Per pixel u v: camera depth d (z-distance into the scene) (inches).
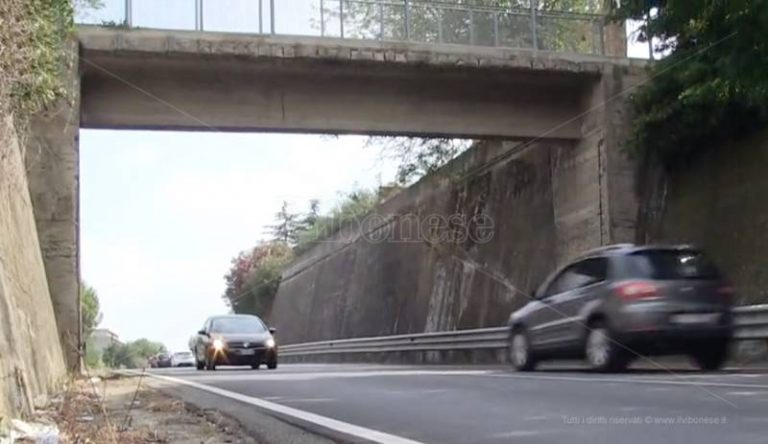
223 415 341.1
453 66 781.3
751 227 674.8
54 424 283.4
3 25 359.6
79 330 680.4
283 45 742.5
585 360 538.6
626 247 531.2
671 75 746.2
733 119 697.6
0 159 379.9
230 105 778.8
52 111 677.9
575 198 864.9
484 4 882.1
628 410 310.5
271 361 887.7
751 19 544.7
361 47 759.7
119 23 719.1
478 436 264.2
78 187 703.1
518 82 833.5
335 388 468.1
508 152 1013.2
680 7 584.7
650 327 498.0
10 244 380.5
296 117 792.9
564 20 841.5
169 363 1505.9
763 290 642.2
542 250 927.0
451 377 534.6
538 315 585.0
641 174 812.0
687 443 235.8
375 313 1403.8
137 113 761.0
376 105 813.2
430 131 826.8
